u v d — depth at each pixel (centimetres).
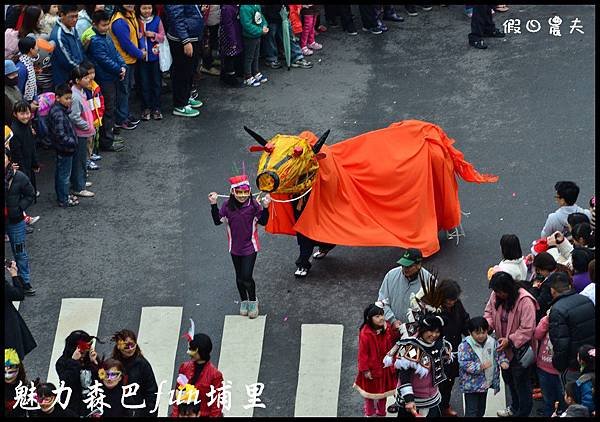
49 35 3027
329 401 2438
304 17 3378
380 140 2714
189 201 2938
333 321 2611
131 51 3092
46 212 2909
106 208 2920
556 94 3228
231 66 3294
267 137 3139
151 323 2619
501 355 2292
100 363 2259
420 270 2383
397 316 2397
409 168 2680
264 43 3372
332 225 2675
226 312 2638
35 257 2784
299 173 2567
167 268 2752
